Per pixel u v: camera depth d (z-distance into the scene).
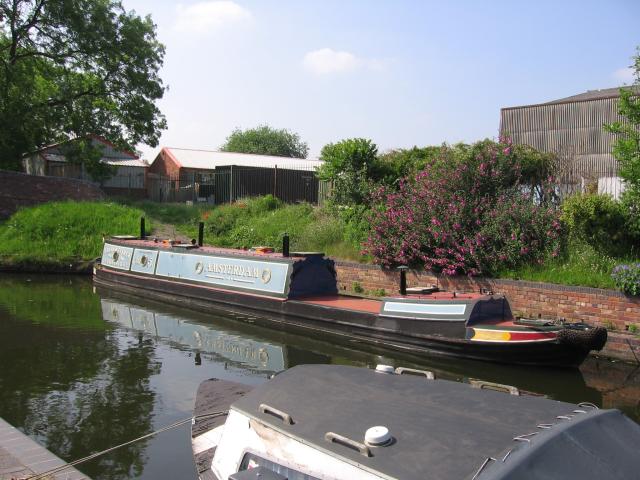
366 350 10.87
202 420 5.80
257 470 3.49
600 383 8.85
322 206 20.44
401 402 3.79
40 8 28.23
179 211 25.36
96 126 31.38
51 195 25.33
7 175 24.28
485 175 13.88
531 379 9.02
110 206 23.89
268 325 12.83
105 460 6.02
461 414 3.54
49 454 5.36
